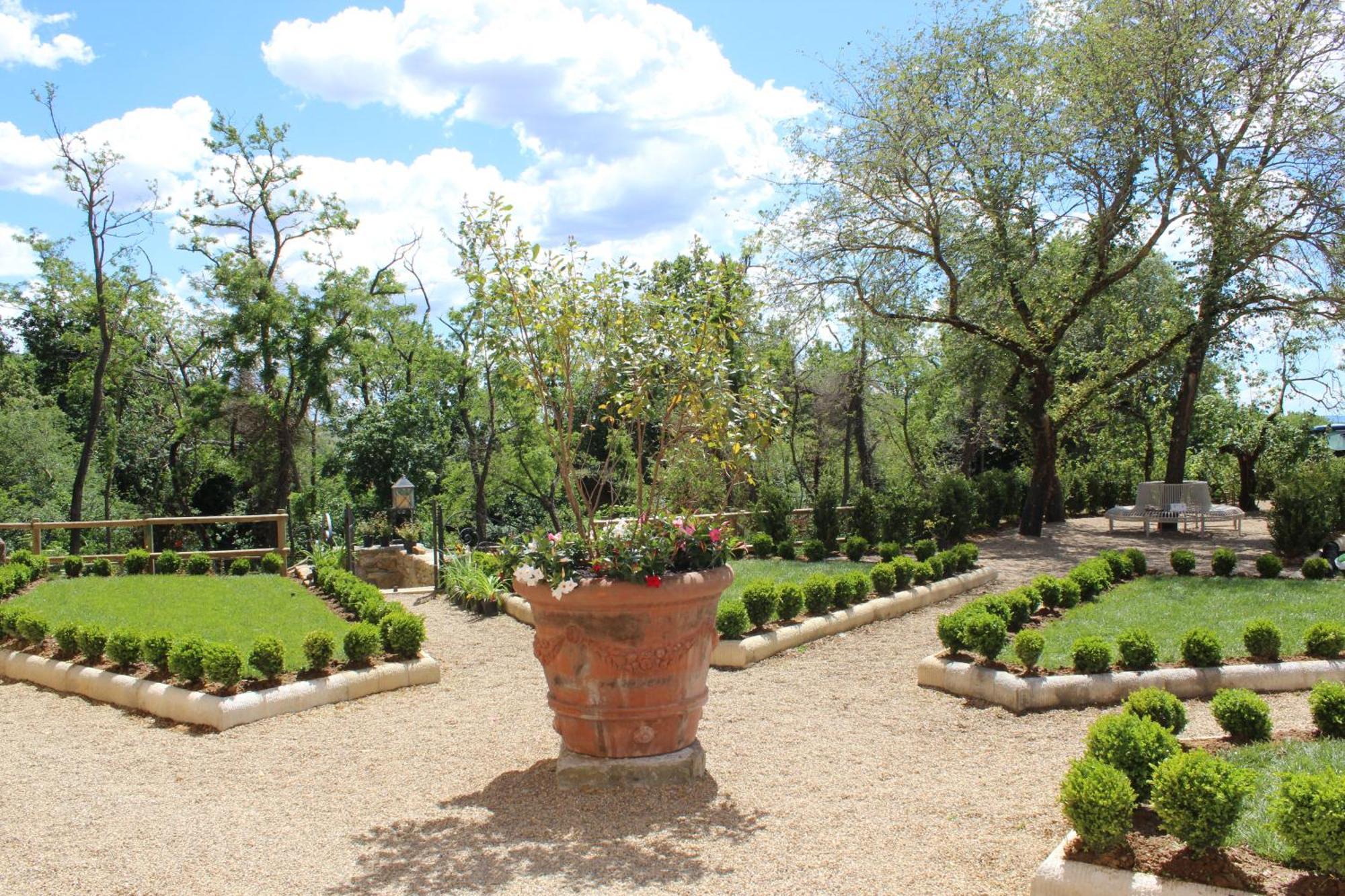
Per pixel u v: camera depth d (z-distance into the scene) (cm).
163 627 894
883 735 603
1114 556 1135
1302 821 334
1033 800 471
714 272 577
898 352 2177
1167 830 362
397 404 2862
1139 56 1436
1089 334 2147
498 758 571
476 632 973
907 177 1567
